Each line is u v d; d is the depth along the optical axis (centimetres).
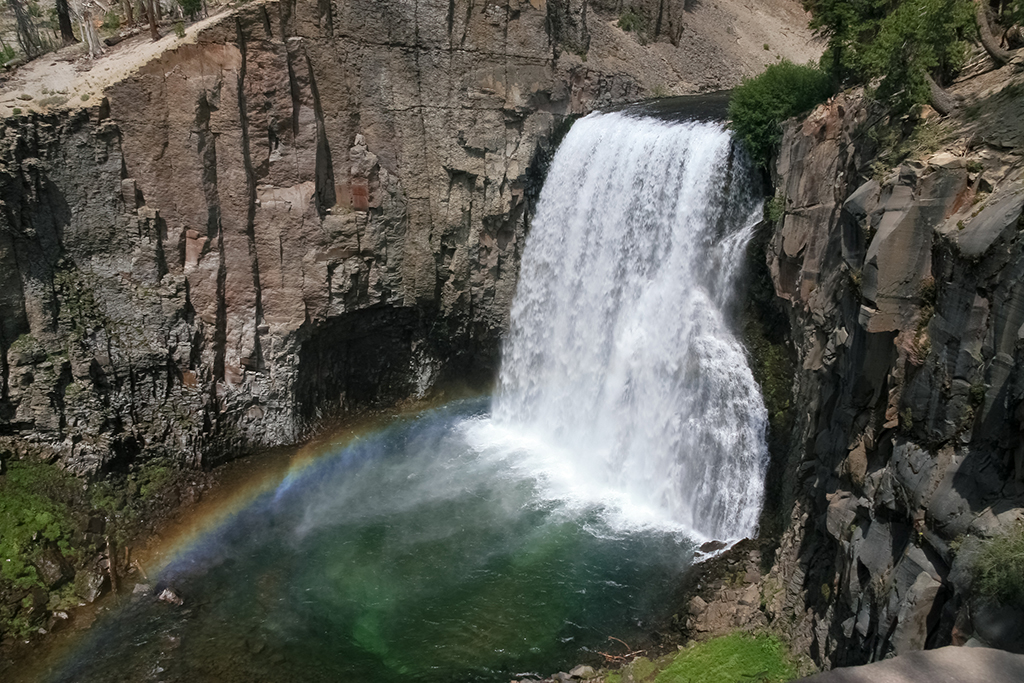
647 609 2791
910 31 2091
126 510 3459
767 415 2953
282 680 2616
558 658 2617
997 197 1652
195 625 2892
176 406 3747
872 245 1875
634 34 5341
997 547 1383
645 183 3603
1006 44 2172
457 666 2612
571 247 4066
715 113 3847
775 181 2920
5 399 3338
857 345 2033
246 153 3656
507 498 3562
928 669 686
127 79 3369
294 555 3244
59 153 3325
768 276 2961
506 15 4031
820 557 2334
